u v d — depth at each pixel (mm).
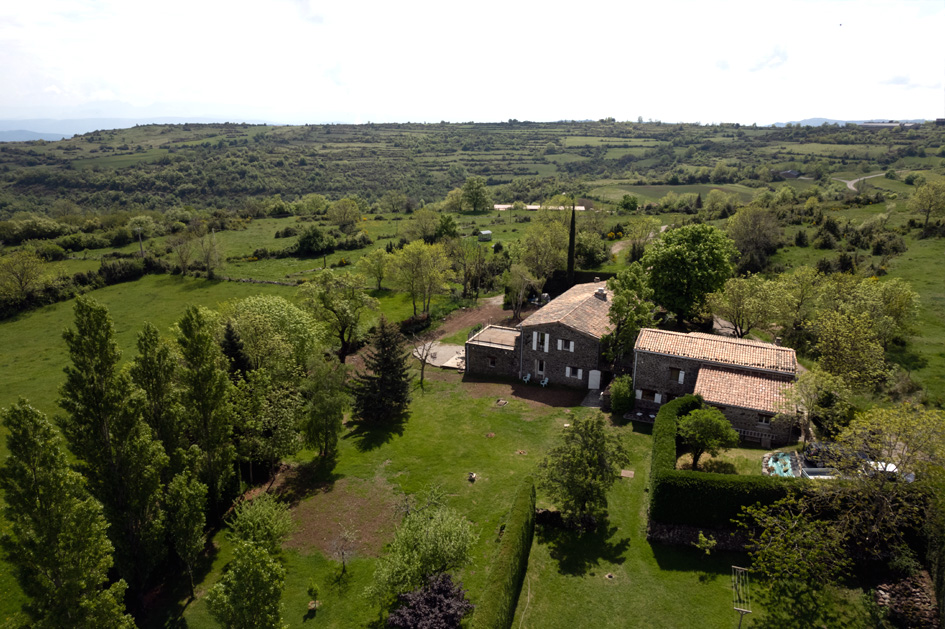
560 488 33438
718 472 36656
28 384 64688
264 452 38812
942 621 24281
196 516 30250
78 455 29016
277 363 46469
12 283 89000
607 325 55469
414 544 28578
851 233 87625
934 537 26688
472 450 44375
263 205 170750
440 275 80125
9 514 23641
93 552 24453
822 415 36875
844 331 42594
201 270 104188
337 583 31219
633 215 138500
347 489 40094
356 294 69500
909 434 27109
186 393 34969
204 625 28922
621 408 47656
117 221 144875
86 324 28484
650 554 31875
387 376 49438
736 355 44562
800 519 28562
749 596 28250
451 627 24141
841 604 27094
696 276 60062
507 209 170375
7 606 31688
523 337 56375
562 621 27625
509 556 28234
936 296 62625
